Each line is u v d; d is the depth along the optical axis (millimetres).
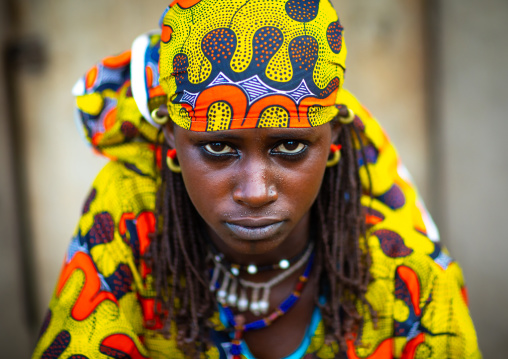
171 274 1497
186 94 1230
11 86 3111
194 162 1252
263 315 1485
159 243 1486
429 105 3209
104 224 1498
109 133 1547
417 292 1458
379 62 3182
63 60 3145
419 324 1456
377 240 1499
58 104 3170
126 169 1555
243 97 1180
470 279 3254
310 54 1207
